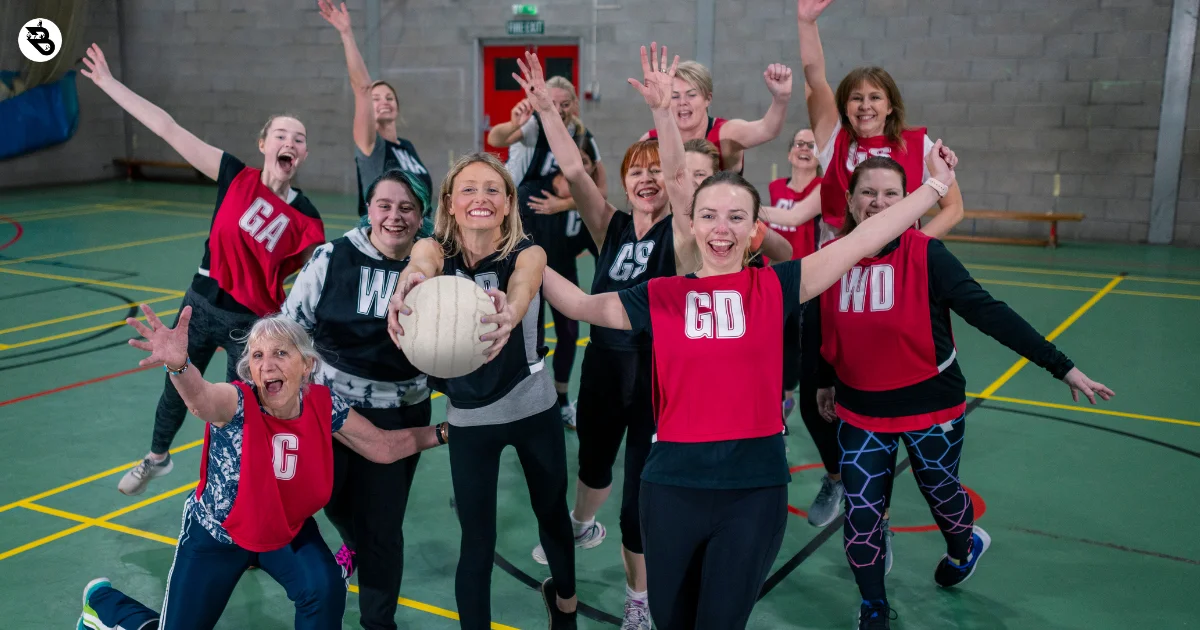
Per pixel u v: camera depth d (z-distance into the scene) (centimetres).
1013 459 527
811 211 474
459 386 294
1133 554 415
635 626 346
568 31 1491
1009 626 358
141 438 552
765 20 1381
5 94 1642
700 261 333
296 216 411
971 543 376
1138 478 499
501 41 1535
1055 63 1232
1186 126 1185
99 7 1788
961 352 755
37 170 1738
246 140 1744
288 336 279
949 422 334
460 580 302
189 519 289
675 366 264
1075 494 480
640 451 338
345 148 1658
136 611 311
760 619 367
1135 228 1241
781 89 428
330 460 291
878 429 333
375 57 1611
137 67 1817
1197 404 616
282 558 290
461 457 301
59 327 799
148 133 1858
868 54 1330
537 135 581
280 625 357
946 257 320
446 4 1547
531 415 303
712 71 1427
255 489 274
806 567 412
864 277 325
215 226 404
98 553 410
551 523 318
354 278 317
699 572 274
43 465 509
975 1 1257
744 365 261
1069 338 780
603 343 360
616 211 368
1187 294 947
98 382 655
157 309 860
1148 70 1191
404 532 441
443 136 1599
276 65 1683
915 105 1316
